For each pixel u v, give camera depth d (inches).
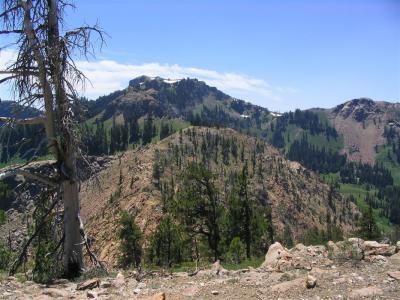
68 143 510.6
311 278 332.5
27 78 489.7
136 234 2293.3
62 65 481.1
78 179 532.4
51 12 494.3
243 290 339.9
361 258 417.4
